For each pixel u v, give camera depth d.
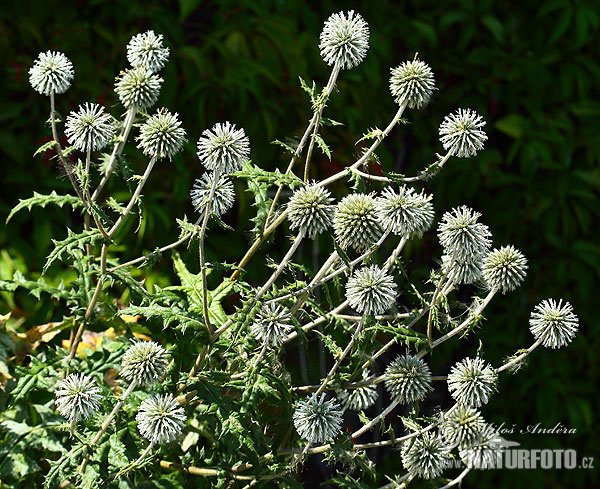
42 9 4.99
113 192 4.79
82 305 3.53
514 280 3.29
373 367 3.93
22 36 4.94
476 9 5.98
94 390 3.04
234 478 3.37
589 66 6.04
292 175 3.11
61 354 3.54
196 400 3.42
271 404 3.46
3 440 3.62
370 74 5.52
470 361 3.38
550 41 5.98
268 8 5.46
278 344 3.28
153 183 4.96
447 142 3.34
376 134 3.30
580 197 6.02
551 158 6.02
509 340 5.95
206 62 5.13
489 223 6.04
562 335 3.32
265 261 5.20
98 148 3.26
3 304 4.67
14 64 4.87
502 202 5.99
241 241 5.16
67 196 3.13
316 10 5.70
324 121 3.22
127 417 3.24
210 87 5.12
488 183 5.93
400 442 3.58
